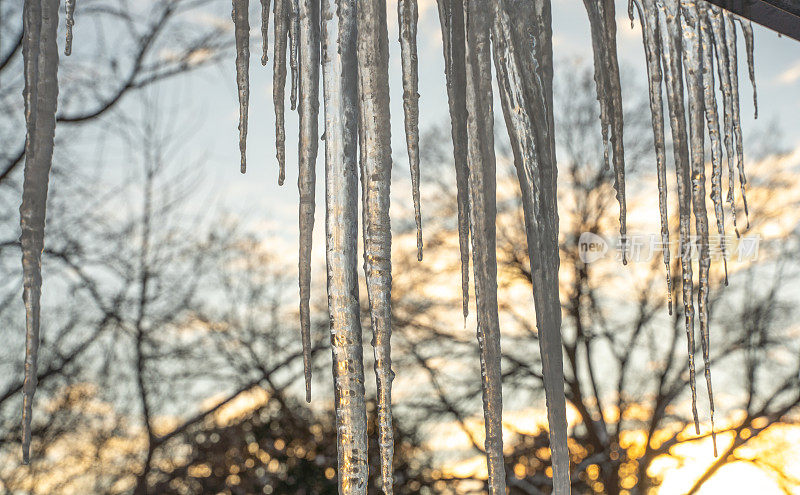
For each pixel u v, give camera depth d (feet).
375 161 4.78
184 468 44.86
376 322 4.59
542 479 52.24
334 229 4.66
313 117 5.06
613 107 5.82
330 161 4.73
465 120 5.22
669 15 6.21
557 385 4.58
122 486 41.37
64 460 38.81
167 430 44.06
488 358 4.86
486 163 5.12
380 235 4.69
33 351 4.24
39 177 4.50
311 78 5.09
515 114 5.10
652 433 54.90
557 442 4.46
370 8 4.97
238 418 47.70
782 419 51.37
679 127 5.98
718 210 5.93
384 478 4.39
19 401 36.70
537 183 4.95
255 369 48.11
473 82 5.26
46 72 4.66
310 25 5.17
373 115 4.83
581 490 55.72
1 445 36.45
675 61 6.10
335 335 4.54
